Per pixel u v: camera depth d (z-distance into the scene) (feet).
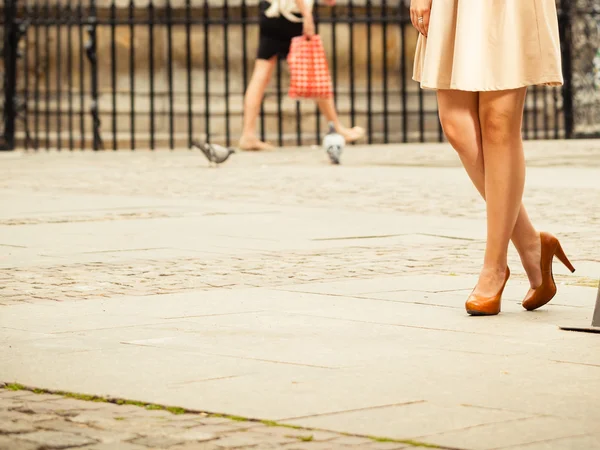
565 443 12.20
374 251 27.91
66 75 79.56
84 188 46.01
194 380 15.10
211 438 12.46
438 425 12.91
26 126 75.05
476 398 14.10
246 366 15.90
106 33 77.51
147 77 77.97
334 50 76.18
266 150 71.10
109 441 12.38
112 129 75.97
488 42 19.72
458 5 19.76
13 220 34.63
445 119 20.39
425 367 15.79
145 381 15.05
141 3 77.46
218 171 54.54
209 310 20.30
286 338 17.84
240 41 78.07
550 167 54.13
